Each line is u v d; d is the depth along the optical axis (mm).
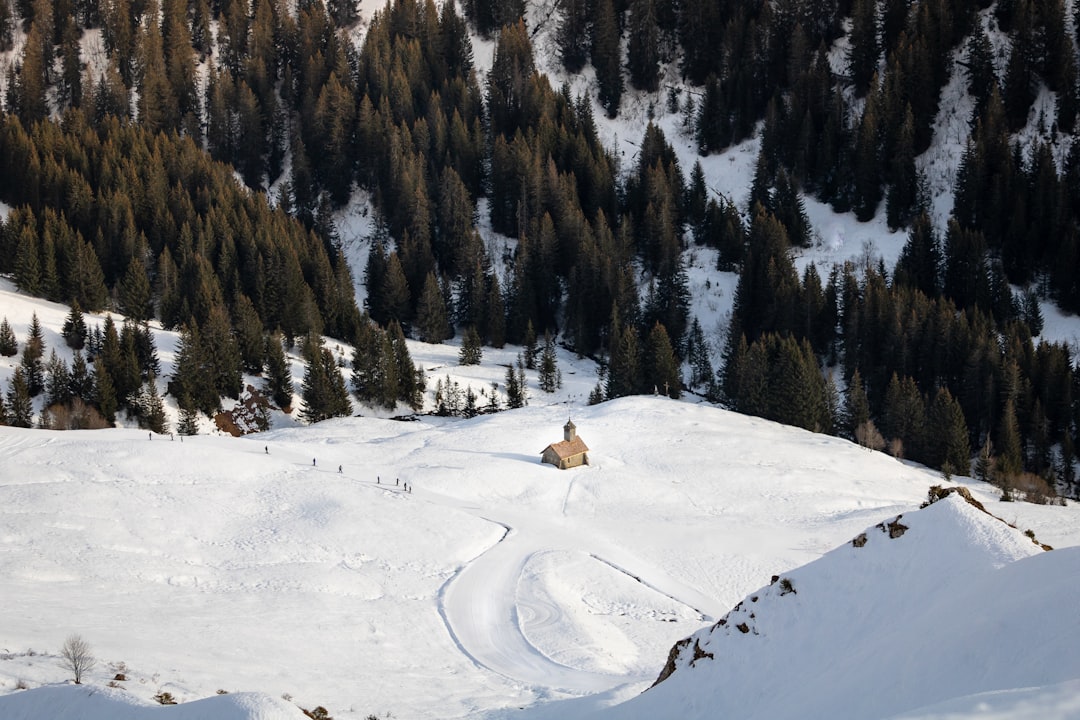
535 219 163750
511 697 46719
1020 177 158375
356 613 60969
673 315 147375
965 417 120750
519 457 94688
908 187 165500
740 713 30047
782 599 32719
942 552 30469
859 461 97438
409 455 95062
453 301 165000
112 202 154250
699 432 102312
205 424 118250
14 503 72750
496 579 68188
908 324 131625
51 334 127438
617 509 83438
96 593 59062
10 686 37562
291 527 73938
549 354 137500
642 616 64000
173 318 139625
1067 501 100312
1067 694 18406
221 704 31672
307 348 132625
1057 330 142250
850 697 25844
